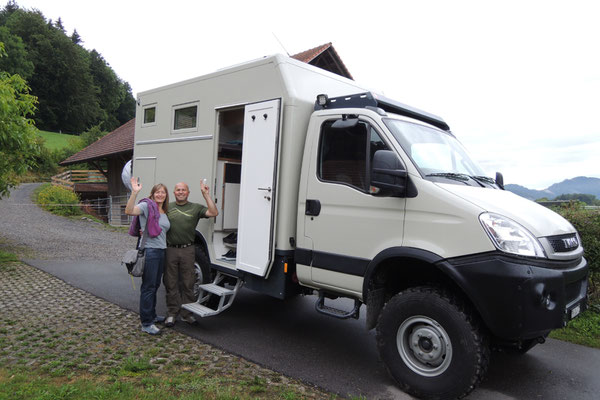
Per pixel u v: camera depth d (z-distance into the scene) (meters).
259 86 4.89
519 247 3.23
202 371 3.91
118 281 7.23
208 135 5.56
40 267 8.07
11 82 8.49
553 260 3.30
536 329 3.16
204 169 5.61
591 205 7.04
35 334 4.66
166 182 6.23
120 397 3.26
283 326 5.45
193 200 5.77
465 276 3.32
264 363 4.22
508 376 4.22
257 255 4.73
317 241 4.35
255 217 4.79
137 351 4.30
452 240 3.45
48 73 64.62
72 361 3.95
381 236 3.87
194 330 5.11
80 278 7.36
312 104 4.75
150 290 4.85
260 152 4.75
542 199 7.68
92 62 76.75
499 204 3.53
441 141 4.48
